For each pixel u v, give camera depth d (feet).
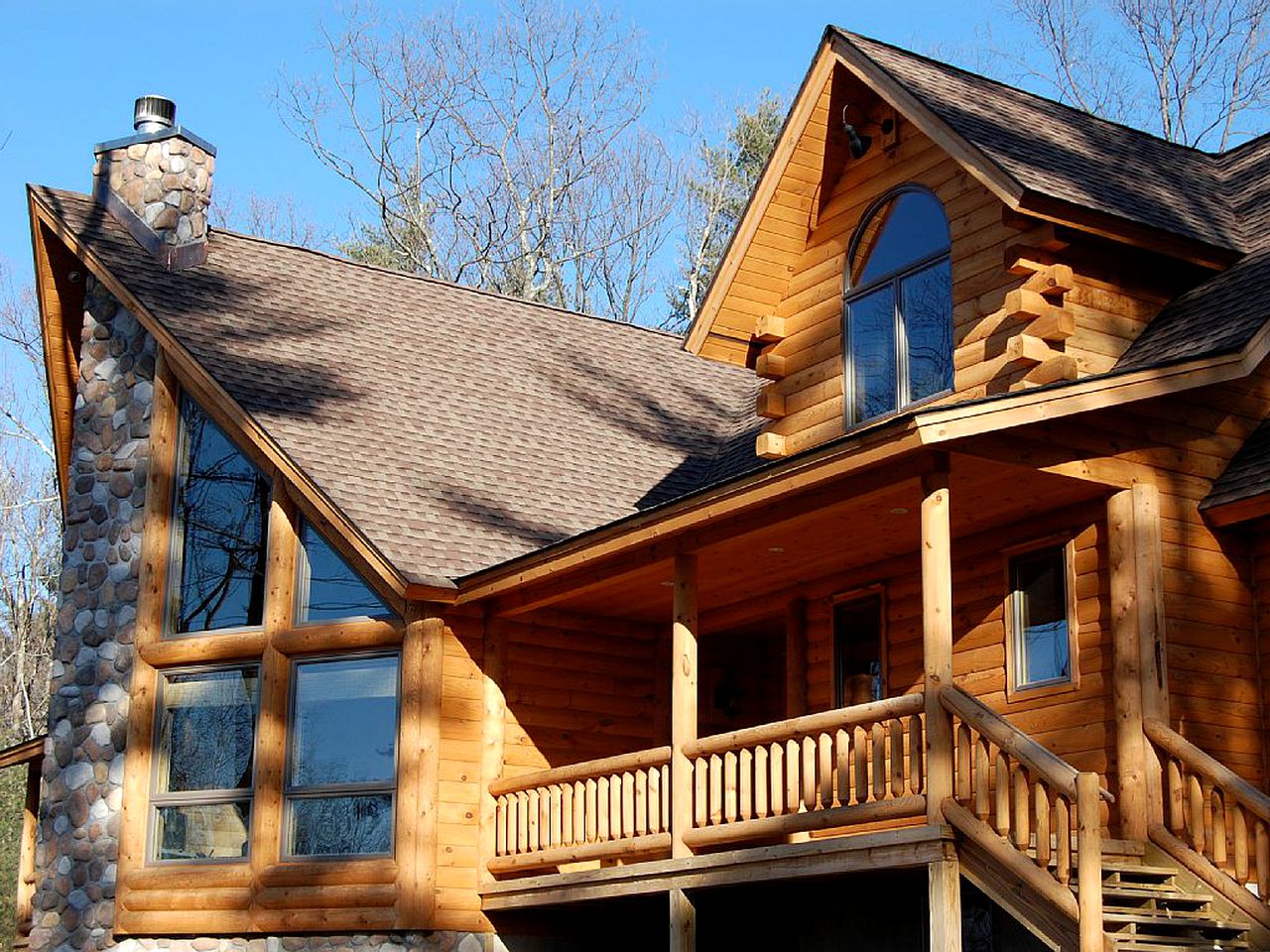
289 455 48.47
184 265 57.21
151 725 49.96
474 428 56.08
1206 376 36.50
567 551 43.37
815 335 49.26
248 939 47.03
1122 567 37.52
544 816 45.24
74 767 51.13
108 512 53.16
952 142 42.09
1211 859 34.73
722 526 41.14
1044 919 31.12
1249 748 37.91
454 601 46.57
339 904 45.62
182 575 51.57
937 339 45.09
